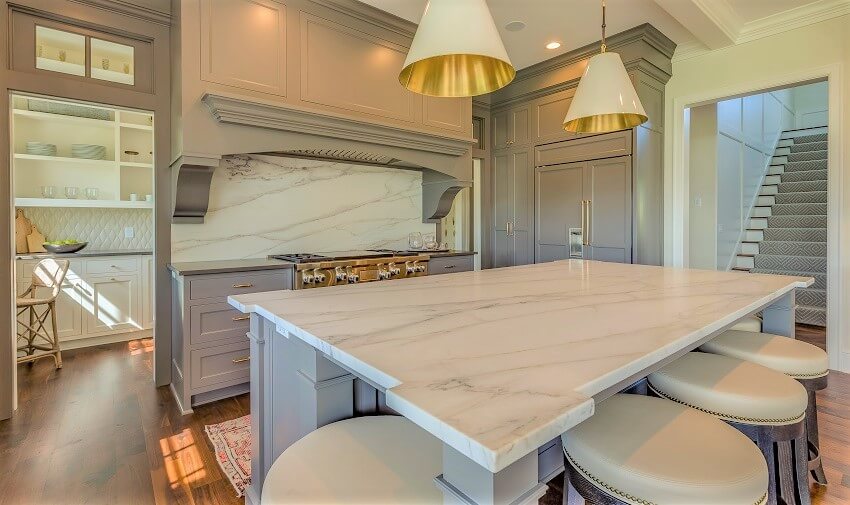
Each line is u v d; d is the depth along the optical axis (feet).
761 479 2.84
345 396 4.07
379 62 11.45
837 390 9.32
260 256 11.21
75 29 8.70
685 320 3.77
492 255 16.81
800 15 10.75
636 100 6.58
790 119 24.64
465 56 5.46
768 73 11.43
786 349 5.38
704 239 15.81
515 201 15.88
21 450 6.96
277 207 11.51
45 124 13.91
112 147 15.10
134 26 9.25
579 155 13.73
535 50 13.30
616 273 7.06
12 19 8.10
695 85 12.84
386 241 13.85
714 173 15.57
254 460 5.14
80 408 8.60
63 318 12.75
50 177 13.94
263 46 9.45
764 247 17.52
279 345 4.67
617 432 3.27
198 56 8.64
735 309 4.24
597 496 3.02
